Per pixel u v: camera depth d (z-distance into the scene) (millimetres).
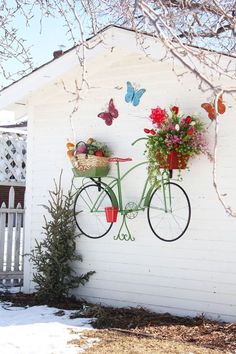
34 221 8297
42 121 8305
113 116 7629
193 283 6855
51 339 5789
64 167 8047
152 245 7207
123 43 7098
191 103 6969
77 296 7766
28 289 8273
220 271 6668
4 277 8953
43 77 7934
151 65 7324
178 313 6934
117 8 5301
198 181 6852
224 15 4227
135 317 6746
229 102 6660
